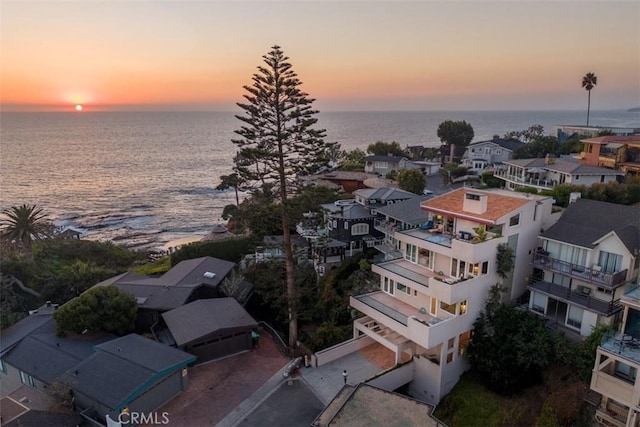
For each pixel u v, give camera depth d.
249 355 28.98
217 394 24.55
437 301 25.77
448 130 98.25
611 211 25.72
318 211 30.31
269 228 31.11
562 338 22.73
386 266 29.17
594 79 90.38
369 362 27.69
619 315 22.61
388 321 26.12
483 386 24.45
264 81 27.39
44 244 49.59
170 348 25.56
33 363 25.59
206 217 80.69
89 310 28.34
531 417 21.47
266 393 24.64
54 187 106.44
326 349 27.80
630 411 17.62
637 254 22.34
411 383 26.30
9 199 93.31
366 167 76.38
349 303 31.48
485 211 26.05
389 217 37.00
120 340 26.31
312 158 29.61
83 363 24.12
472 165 75.75
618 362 19.22
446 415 23.42
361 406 18.73
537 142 71.88
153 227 74.62
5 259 38.50
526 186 47.22
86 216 81.19
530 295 26.20
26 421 20.14
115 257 53.81
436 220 30.45
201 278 35.69
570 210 26.97
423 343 23.41
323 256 39.00
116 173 127.19
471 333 25.31
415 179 52.97
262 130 28.50
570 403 20.28
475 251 23.84
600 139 52.72
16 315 32.78
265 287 33.88
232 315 29.94
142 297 32.28
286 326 34.09
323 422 18.23
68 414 21.28
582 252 24.06
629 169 46.47
